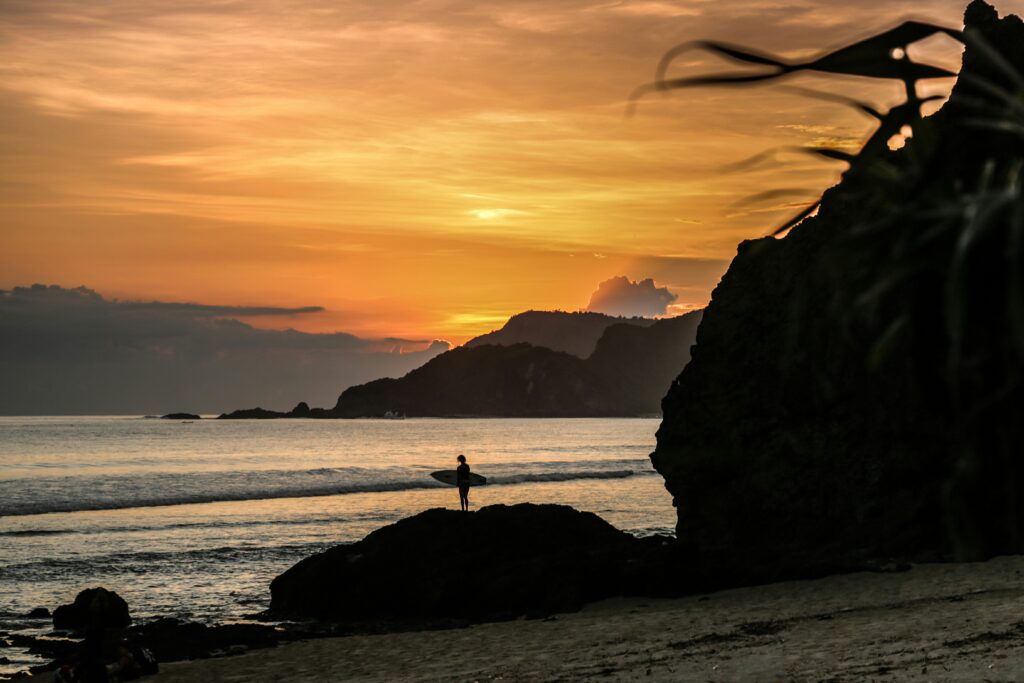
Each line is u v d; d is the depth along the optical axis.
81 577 30.70
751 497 25.52
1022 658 11.12
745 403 26.36
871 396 23.09
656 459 27.61
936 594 17.17
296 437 189.50
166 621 22.08
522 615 21.06
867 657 12.22
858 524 23.44
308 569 24.08
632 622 17.78
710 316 27.84
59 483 73.88
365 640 18.91
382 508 55.09
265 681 15.46
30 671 18.00
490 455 124.44
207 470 90.06
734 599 19.39
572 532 24.20
